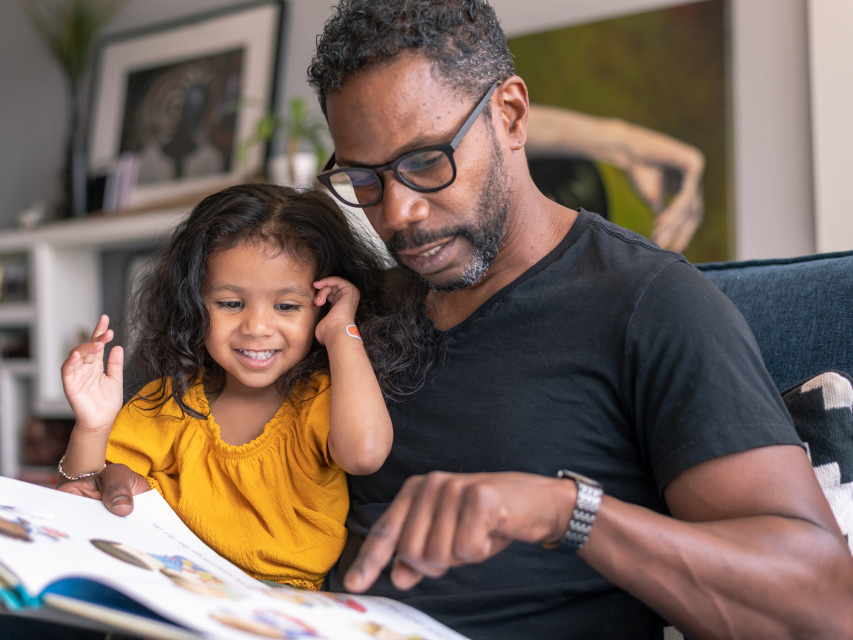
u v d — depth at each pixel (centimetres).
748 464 69
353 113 83
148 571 68
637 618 80
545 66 255
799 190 223
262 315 102
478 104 85
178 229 112
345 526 100
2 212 376
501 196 88
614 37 246
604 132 246
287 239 104
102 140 346
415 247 85
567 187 250
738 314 81
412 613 72
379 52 81
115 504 87
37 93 368
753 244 228
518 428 84
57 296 331
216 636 51
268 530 100
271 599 65
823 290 100
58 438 333
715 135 232
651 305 80
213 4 327
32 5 363
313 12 305
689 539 64
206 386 110
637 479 83
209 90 322
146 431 107
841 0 214
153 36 339
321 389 103
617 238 90
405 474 92
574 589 80
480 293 94
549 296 87
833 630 66
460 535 56
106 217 311
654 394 77
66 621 57
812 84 217
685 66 236
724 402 72
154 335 110
